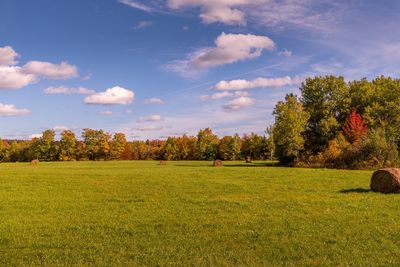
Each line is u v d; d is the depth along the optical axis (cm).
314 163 7581
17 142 17125
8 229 1852
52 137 16150
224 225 1861
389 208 2252
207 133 15800
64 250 1499
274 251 1445
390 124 8569
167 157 16100
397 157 6781
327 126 8894
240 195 2909
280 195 2881
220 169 6291
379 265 1278
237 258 1367
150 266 1299
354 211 2159
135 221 1995
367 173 4962
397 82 9094
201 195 2933
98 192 3170
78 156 16250
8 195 3011
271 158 12825
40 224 1955
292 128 8531
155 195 2961
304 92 9738
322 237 1617
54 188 3422
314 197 2745
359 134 8094
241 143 15312
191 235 1683
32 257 1415
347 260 1334
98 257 1400
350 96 9706
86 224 1939
